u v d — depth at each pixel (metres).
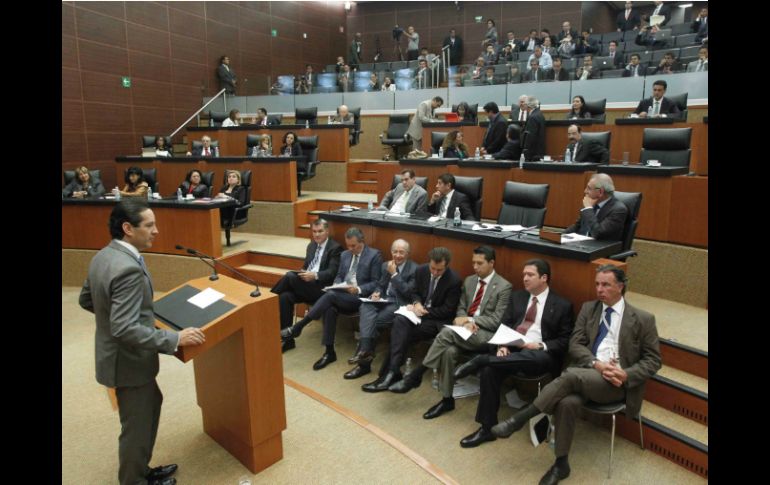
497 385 2.94
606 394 2.61
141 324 2.04
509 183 4.38
